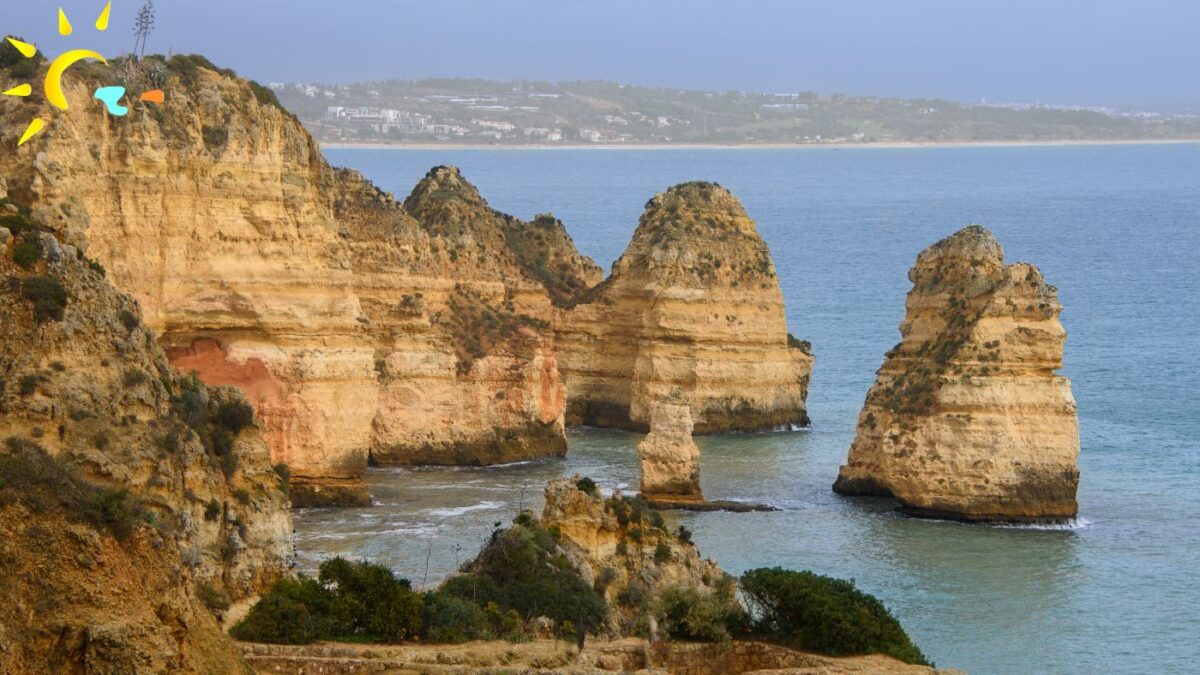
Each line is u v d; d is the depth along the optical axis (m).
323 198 146.62
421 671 72.12
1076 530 142.25
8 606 54.62
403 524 132.25
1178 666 105.50
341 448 143.25
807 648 83.12
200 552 81.25
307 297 142.62
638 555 94.25
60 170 119.25
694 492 146.12
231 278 138.88
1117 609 117.81
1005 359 147.50
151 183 134.12
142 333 88.38
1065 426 145.88
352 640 77.06
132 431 82.31
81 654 54.91
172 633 57.38
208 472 87.25
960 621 114.06
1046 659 106.62
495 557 88.50
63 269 84.56
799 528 138.88
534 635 81.31
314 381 142.00
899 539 136.25
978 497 144.25
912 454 146.38
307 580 81.62
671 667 81.00
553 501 95.31
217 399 93.62
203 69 143.25
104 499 58.06
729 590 86.62
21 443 71.81
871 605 85.19
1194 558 132.12
